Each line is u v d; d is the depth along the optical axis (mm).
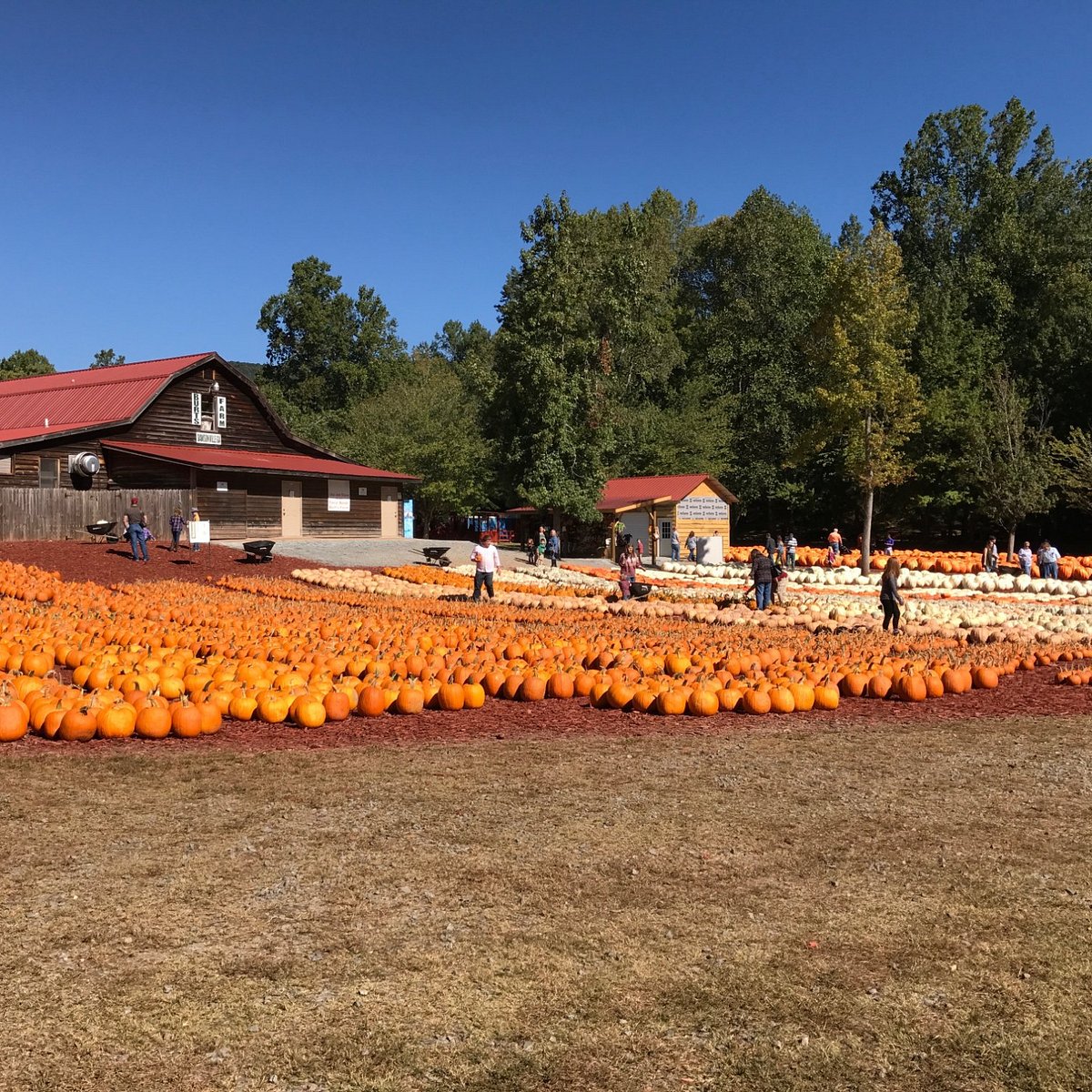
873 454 37938
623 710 11375
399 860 6211
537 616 20328
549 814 7219
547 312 42625
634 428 58125
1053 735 10250
